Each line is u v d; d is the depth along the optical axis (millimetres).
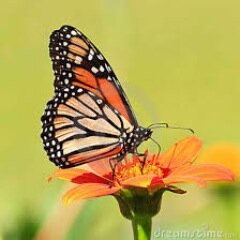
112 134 1214
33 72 1912
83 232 1274
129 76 2092
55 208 1269
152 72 2131
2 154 1587
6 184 1471
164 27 2289
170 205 1353
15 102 1889
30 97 1909
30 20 1902
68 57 1205
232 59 2291
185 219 1342
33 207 1270
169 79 2135
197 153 1206
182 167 1183
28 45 1887
